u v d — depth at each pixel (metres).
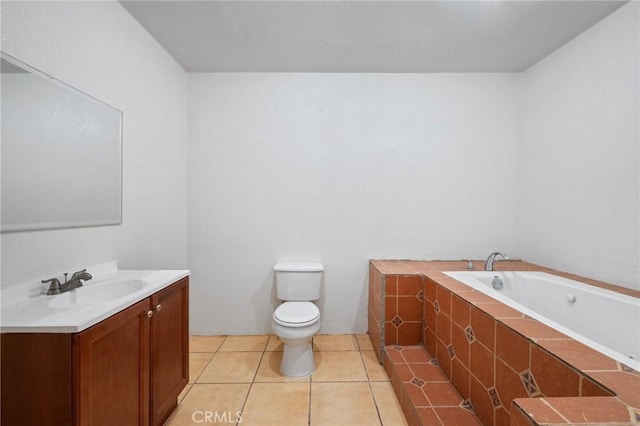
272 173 2.44
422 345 2.05
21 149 1.08
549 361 0.94
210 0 1.59
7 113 1.04
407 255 2.48
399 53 2.15
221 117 2.41
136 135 1.76
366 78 2.45
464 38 1.96
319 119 2.45
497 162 2.47
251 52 2.12
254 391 1.72
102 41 1.48
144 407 1.20
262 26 1.82
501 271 2.11
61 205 1.24
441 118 2.47
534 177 2.34
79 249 1.34
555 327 1.12
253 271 2.45
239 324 2.46
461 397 1.47
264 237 2.45
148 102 1.88
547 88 2.20
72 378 0.87
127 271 1.55
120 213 1.61
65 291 1.17
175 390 1.46
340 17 1.74
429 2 1.61
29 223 1.11
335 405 1.60
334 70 2.41
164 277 1.43
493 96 2.46
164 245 2.08
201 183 2.42
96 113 1.44
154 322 1.27
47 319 0.90
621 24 1.66
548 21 1.78
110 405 1.01
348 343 2.32
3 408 0.88
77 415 0.87
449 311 1.64
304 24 1.80
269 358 2.10
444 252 2.48
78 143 1.33
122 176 1.63
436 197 2.48
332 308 2.49
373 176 2.46
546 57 2.20
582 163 1.92
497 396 1.20
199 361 2.05
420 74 2.46
